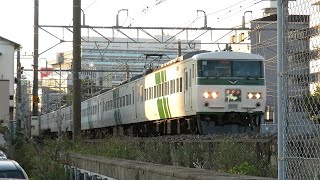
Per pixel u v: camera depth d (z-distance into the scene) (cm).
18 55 7569
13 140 4709
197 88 3794
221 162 2198
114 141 3098
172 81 4247
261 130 4197
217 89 3816
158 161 2869
